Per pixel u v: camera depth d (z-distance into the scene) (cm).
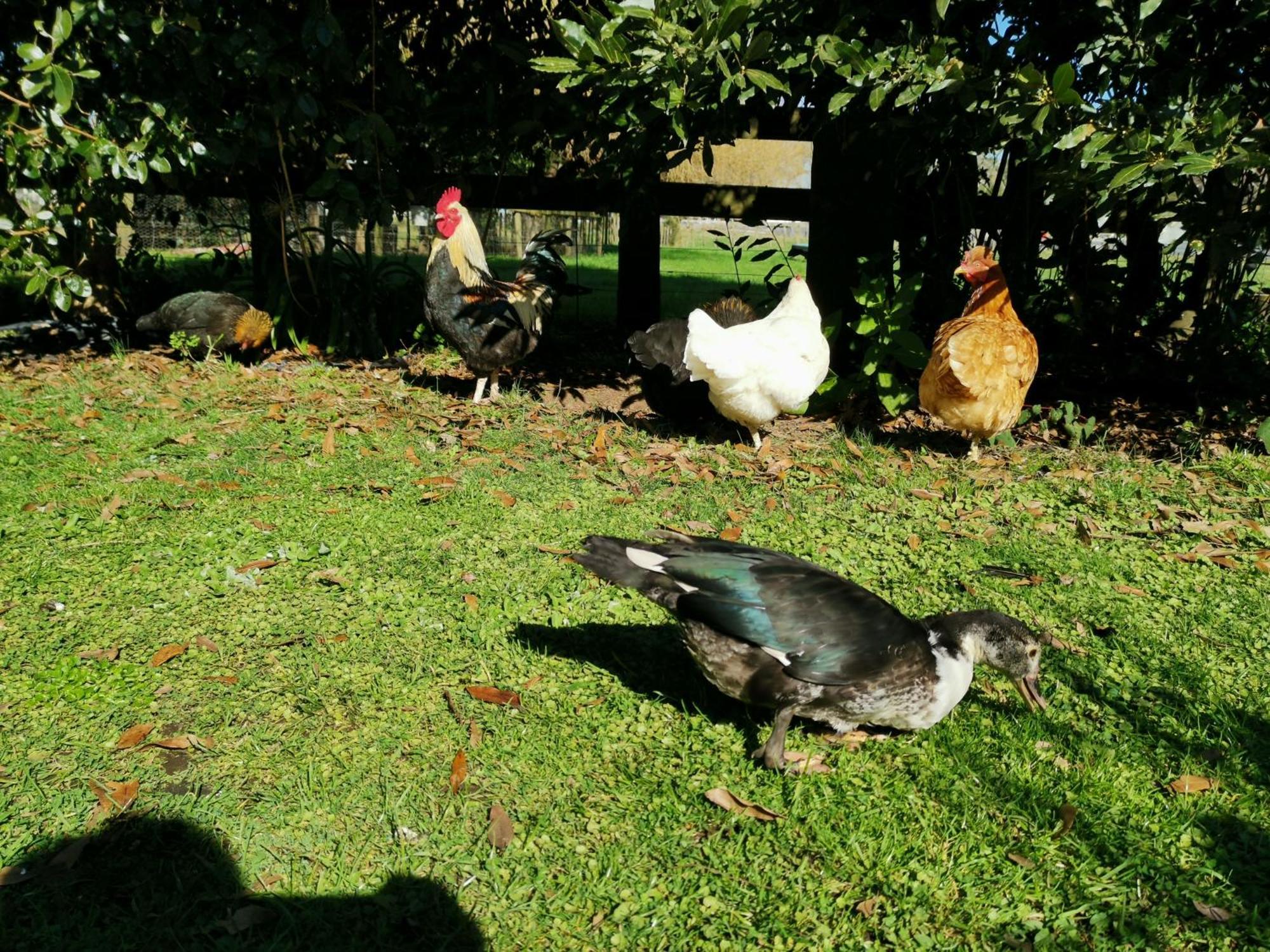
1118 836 97
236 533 164
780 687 104
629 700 119
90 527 165
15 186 246
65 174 257
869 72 188
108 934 82
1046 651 133
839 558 161
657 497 187
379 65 268
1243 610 146
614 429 233
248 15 241
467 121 267
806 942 85
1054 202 240
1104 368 288
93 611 137
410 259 564
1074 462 216
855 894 90
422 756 107
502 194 329
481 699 118
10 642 128
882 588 152
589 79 220
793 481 199
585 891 89
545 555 160
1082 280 282
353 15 265
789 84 216
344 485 188
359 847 94
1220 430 242
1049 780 106
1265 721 118
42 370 272
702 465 209
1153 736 115
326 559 155
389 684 121
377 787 102
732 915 87
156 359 286
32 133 232
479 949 83
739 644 105
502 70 260
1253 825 99
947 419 211
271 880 89
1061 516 184
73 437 212
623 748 110
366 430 224
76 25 235
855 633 103
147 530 164
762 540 168
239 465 197
